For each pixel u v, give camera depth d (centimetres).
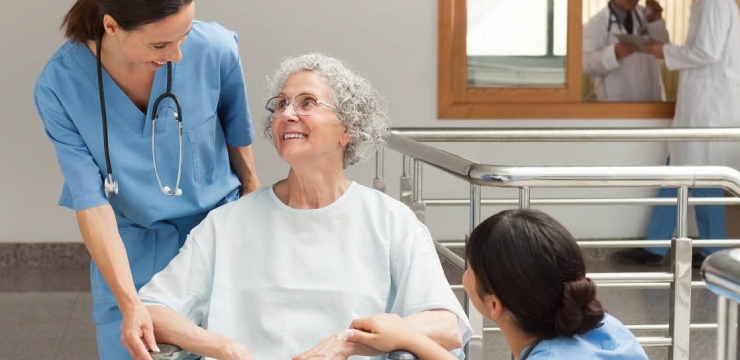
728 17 501
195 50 199
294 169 185
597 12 534
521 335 149
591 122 536
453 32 528
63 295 474
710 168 224
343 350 170
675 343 235
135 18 171
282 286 184
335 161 187
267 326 183
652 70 536
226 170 214
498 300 147
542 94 532
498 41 531
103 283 201
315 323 183
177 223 208
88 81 192
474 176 221
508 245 145
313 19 522
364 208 189
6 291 480
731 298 110
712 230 513
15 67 516
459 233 543
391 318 173
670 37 535
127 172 197
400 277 187
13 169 523
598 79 538
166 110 197
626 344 149
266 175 529
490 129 315
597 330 149
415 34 527
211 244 188
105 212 192
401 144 279
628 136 312
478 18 529
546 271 143
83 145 194
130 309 180
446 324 178
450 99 530
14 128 521
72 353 391
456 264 253
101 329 205
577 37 530
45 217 528
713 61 502
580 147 538
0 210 525
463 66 530
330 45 524
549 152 538
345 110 184
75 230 530
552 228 145
